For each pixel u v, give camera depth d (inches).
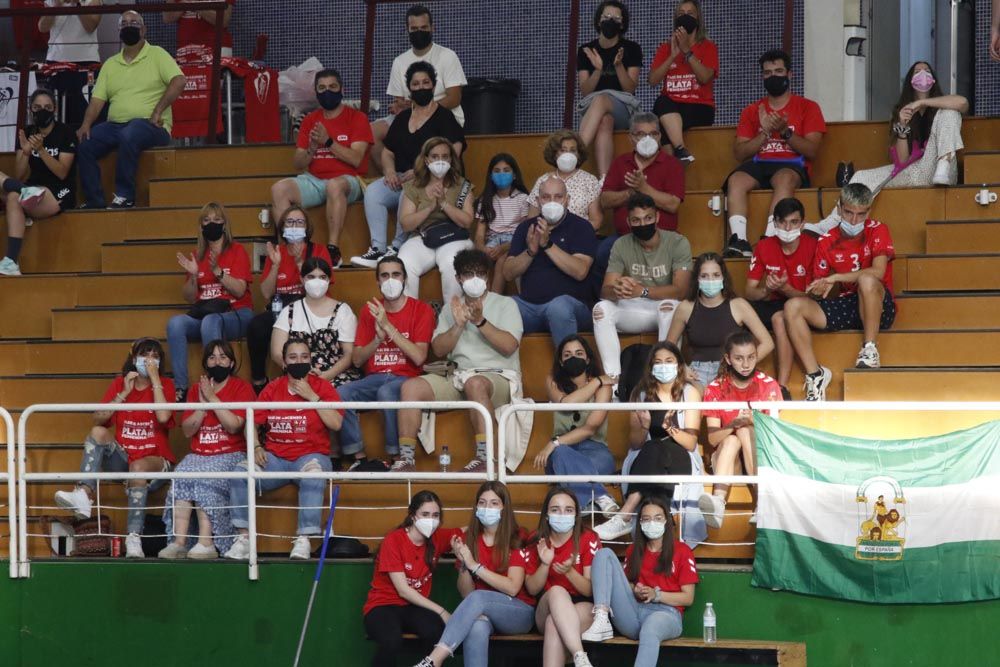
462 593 464.8
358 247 632.4
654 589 449.4
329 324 551.2
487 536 461.7
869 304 518.3
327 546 498.9
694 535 477.7
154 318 606.5
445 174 592.1
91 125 699.4
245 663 491.5
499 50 774.5
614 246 551.2
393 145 626.2
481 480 501.4
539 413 531.2
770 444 459.5
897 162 590.2
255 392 563.2
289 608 488.7
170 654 497.7
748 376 487.5
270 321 564.1
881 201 585.9
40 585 507.5
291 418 514.3
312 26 801.6
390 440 532.4
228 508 508.4
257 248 613.0
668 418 487.5
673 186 588.4
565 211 560.7
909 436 494.9
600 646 455.8
